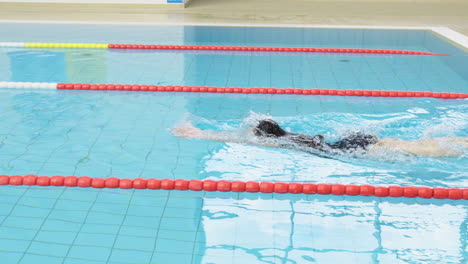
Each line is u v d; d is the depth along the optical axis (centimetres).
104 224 271
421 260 246
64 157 349
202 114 437
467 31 783
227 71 570
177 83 520
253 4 1055
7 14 888
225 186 311
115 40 704
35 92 492
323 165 339
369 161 345
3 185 309
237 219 279
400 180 320
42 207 287
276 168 335
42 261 238
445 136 388
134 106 456
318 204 297
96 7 972
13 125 405
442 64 610
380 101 481
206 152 358
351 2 1105
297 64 607
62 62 595
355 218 283
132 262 239
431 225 277
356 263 243
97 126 406
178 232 266
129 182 312
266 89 504
